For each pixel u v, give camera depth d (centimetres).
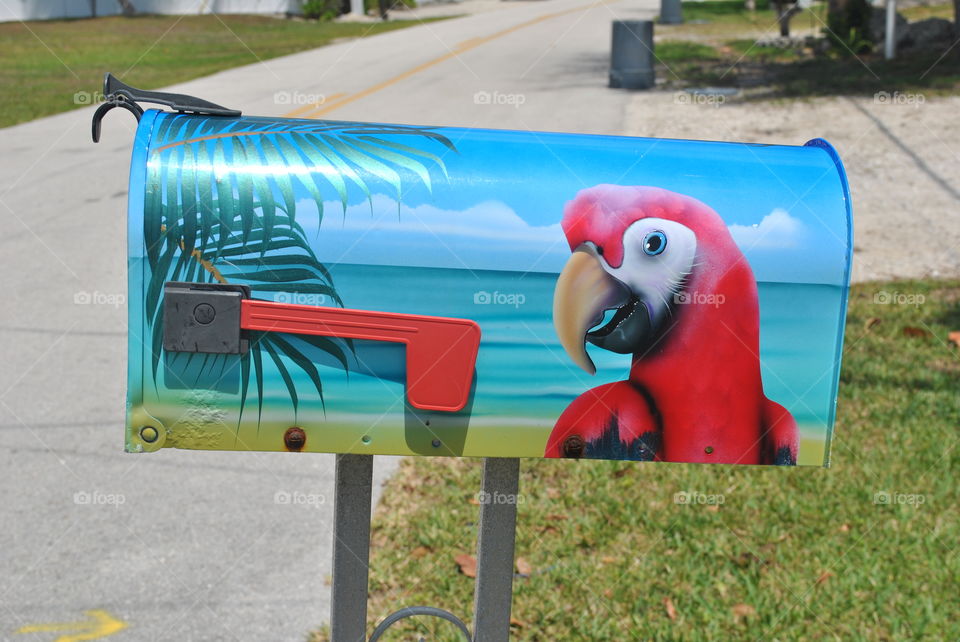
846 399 503
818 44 1967
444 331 184
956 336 574
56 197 948
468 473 429
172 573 363
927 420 478
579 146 195
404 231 182
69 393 516
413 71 1927
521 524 388
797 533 389
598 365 190
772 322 192
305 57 2255
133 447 186
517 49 2311
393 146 189
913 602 349
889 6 1731
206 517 402
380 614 334
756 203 191
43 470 437
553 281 186
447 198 184
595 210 187
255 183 181
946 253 771
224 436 187
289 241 181
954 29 1795
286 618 338
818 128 1217
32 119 1406
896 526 392
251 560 372
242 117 204
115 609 341
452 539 376
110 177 1030
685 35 2420
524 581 355
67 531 389
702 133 1205
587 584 354
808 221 191
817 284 191
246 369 184
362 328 182
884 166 1039
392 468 437
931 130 1176
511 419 191
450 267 183
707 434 195
